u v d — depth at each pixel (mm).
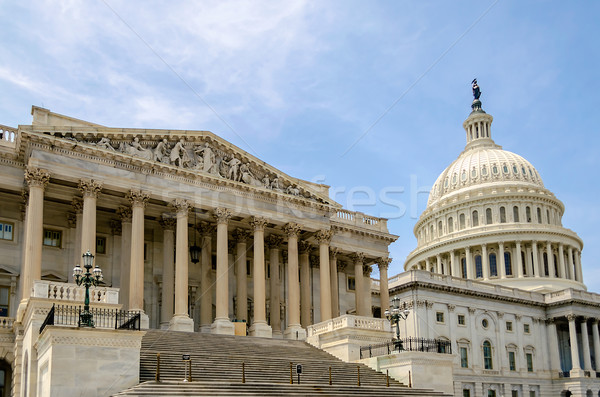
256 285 60125
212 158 59625
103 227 59906
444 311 97875
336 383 43469
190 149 59031
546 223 138625
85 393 33312
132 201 54406
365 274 77000
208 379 37875
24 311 45156
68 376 33125
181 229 56062
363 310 72688
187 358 35875
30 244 48625
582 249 146500
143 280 55938
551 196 141375
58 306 37188
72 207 58062
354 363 50062
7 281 53531
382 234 75500
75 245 55656
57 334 33438
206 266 62656
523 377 104875
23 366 43375
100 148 52719
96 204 57094
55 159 51156
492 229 134625
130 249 57344
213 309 64312
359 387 40719
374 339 54219
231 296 65875
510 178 143750
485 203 139000
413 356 46750
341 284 76875
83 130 52406
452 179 149625
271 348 50531
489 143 157625
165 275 59375
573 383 106312
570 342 110688
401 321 95000
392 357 48219
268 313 68875
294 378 41781
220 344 48250
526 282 130000
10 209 55188
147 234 62750
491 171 145000
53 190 55156
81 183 52000
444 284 98500
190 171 57094
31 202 49594
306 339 58156
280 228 66188
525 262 134125
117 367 34375
